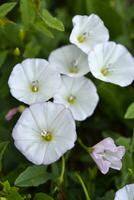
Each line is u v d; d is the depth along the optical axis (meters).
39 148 0.23
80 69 0.26
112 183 0.27
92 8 0.32
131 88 0.31
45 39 0.30
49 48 0.30
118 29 0.32
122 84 0.26
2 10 0.25
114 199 0.23
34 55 0.28
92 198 0.26
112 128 0.30
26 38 0.29
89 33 0.27
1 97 0.28
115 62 0.27
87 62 0.27
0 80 0.28
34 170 0.24
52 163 0.25
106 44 0.27
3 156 0.26
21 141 0.23
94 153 0.24
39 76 0.25
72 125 0.23
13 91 0.24
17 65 0.25
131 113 0.25
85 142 0.30
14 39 0.29
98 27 0.27
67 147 0.23
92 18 0.27
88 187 0.26
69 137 0.23
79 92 0.26
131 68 0.27
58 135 0.23
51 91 0.25
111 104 0.30
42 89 0.25
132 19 0.35
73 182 0.26
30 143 0.23
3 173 0.26
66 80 0.26
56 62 0.27
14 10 0.31
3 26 0.28
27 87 0.25
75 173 0.25
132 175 0.25
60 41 0.31
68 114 0.23
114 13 0.32
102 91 0.29
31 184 0.23
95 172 0.26
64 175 0.25
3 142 0.24
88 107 0.26
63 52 0.27
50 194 0.25
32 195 0.26
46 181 0.25
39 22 0.27
